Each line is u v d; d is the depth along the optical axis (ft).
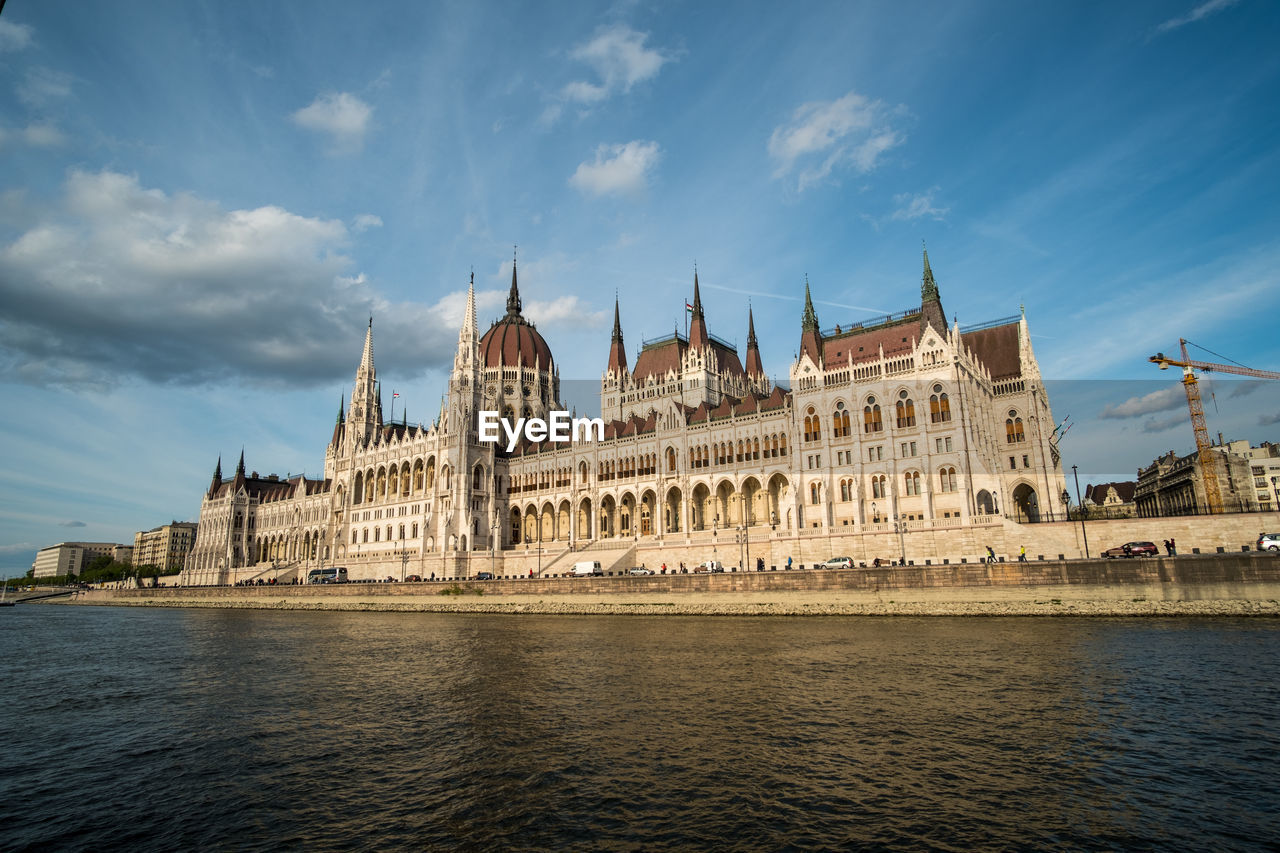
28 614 444.14
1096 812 69.97
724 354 523.29
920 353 301.22
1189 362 370.53
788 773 82.23
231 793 82.89
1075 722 98.99
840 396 323.78
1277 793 73.51
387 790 81.71
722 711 110.52
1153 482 492.13
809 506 327.06
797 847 63.72
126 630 300.81
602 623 249.34
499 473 483.10
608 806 74.28
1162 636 163.43
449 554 425.69
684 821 69.92
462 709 119.96
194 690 148.56
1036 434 316.81
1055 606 203.62
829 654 156.15
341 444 572.10
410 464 499.92
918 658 147.23
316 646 213.87
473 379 511.81
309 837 69.56
